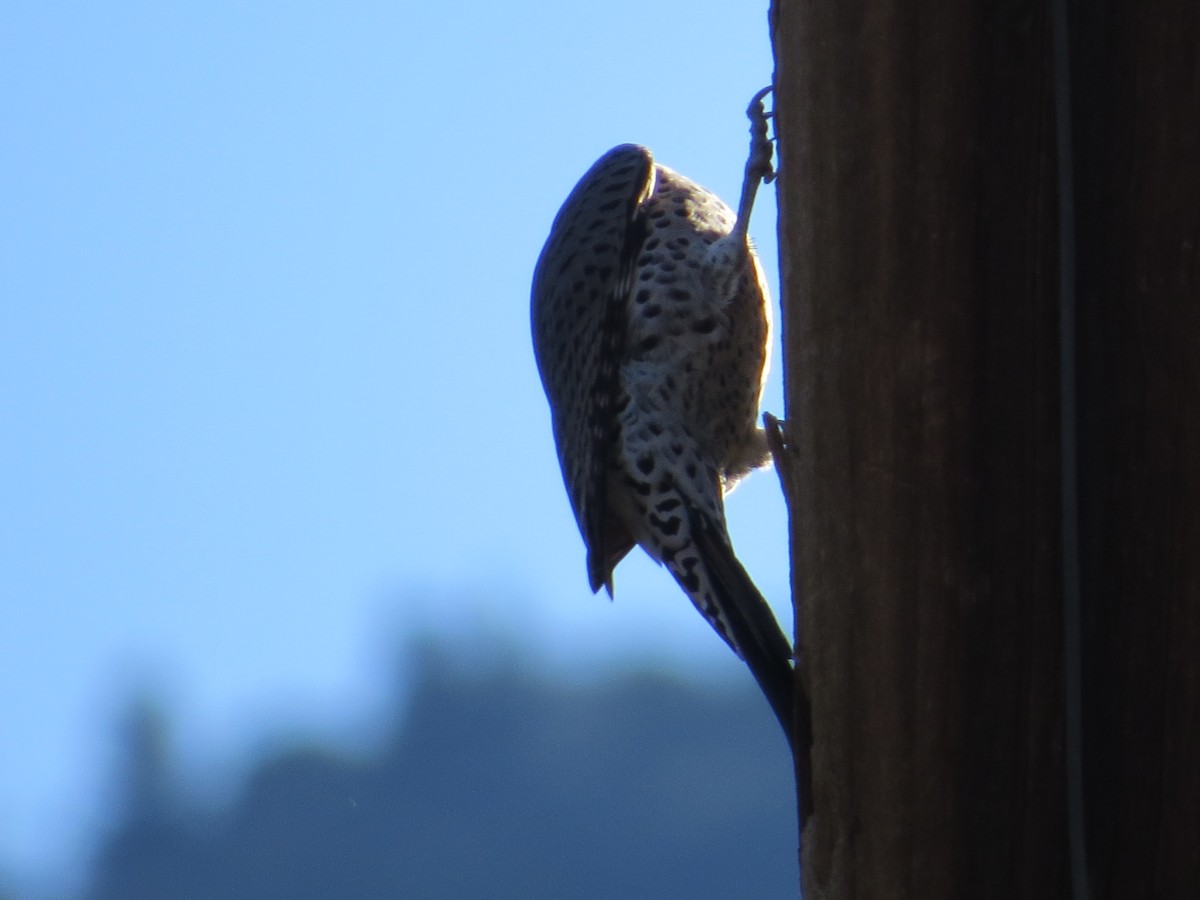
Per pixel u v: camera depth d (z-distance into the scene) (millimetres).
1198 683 6531
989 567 6797
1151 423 6605
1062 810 6715
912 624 6895
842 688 7051
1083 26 6684
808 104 7156
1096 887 6547
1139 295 6617
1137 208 6629
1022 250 6789
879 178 6957
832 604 7098
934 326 6867
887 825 6922
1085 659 6617
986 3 6801
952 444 6844
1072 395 6527
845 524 7047
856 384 7016
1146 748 6555
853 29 7012
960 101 6836
